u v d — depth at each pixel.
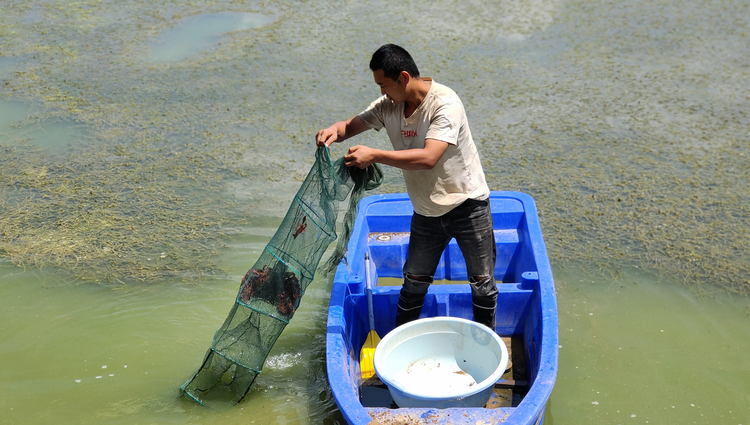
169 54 9.80
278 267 3.82
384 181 6.61
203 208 6.11
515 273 5.01
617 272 5.14
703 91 8.66
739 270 5.12
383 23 10.97
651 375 4.13
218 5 11.80
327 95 8.50
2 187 6.43
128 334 4.55
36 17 11.21
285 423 3.78
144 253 5.44
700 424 3.75
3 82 8.80
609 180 6.52
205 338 4.52
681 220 5.81
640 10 11.60
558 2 11.95
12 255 5.37
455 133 3.39
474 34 10.52
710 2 11.94
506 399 3.77
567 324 4.59
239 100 8.37
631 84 8.88
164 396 4.00
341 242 4.09
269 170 6.79
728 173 6.63
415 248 3.87
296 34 10.52
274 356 4.33
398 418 3.07
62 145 7.27
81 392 4.03
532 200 5.18
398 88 3.36
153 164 6.90
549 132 7.57
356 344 4.12
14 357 4.33
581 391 4.02
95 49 9.95
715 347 4.37
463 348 3.86
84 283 5.07
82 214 5.98
